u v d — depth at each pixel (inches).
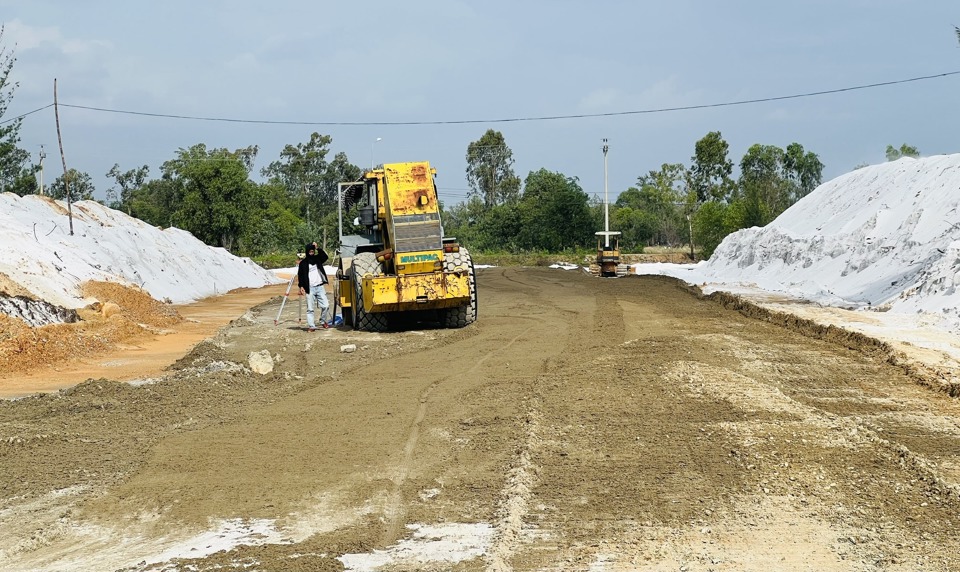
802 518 292.7
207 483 343.9
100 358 701.9
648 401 463.2
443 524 294.2
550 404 465.1
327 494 327.9
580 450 376.5
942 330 694.5
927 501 307.7
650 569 253.6
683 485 327.6
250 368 590.9
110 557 273.4
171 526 299.4
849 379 530.9
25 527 301.3
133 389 522.9
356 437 408.2
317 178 4035.4
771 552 264.5
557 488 326.6
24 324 700.0
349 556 268.7
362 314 795.4
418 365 605.9
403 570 256.4
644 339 684.1
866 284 1023.6
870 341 635.5
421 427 424.2
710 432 398.9
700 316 881.5
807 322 757.9
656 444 382.3
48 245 1045.2
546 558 262.7
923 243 1008.9
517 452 371.9
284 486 338.3
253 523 300.5
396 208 784.9
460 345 695.7
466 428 419.2
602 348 653.3
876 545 268.8
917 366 545.0
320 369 606.5
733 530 282.8
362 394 508.1
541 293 1228.5
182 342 813.2
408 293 768.9
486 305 1040.8
